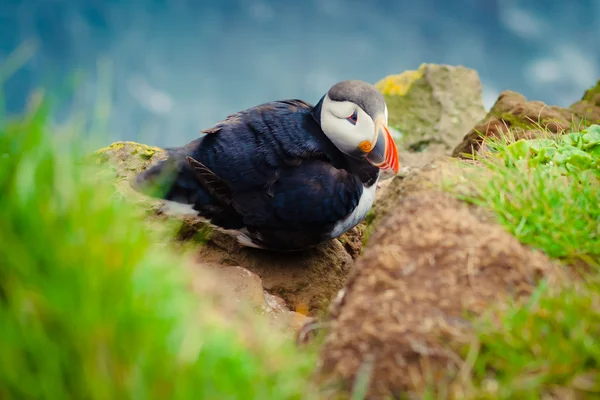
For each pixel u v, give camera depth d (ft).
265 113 28.84
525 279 17.66
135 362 13.51
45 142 14.99
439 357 15.85
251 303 23.76
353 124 28.50
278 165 27.63
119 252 14.26
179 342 14.15
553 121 30.66
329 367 16.26
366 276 18.29
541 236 19.29
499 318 16.47
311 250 30.22
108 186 17.58
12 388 13.39
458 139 44.42
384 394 15.53
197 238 29.35
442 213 19.65
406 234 19.13
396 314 16.83
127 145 31.35
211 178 26.99
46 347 13.33
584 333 15.81
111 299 13.79
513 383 15.17
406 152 43.70
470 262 17.89
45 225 14.16
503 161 22.45
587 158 22.59
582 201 20.53
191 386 13.84
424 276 17.79
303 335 18.84
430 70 46.75
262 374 15.23
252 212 27.66
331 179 27.76
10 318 13.58
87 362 13.28
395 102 46.03
